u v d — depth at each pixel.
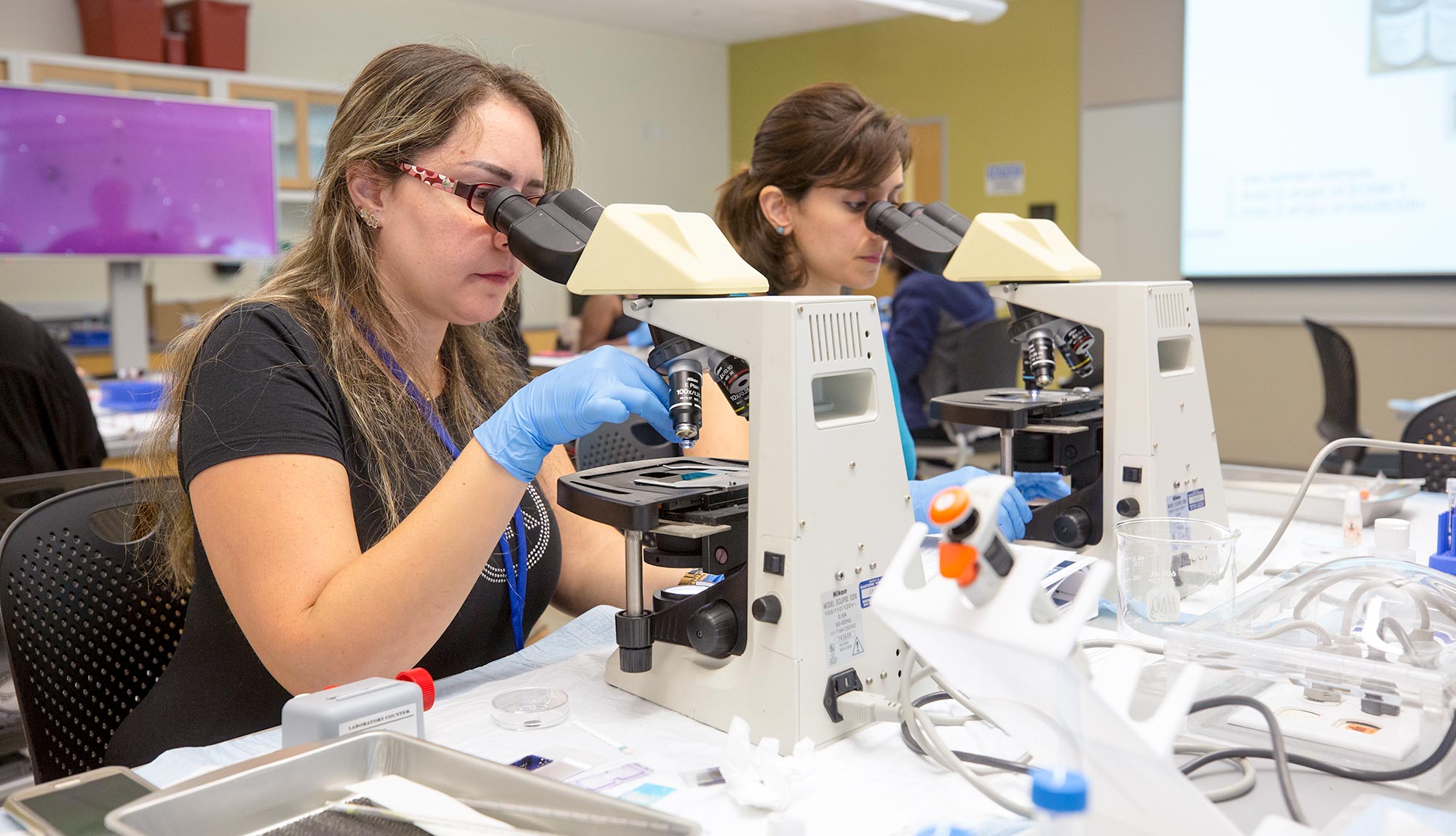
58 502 1.22
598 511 0.90
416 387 1.23
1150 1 5.79
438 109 1.07
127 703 1.24
